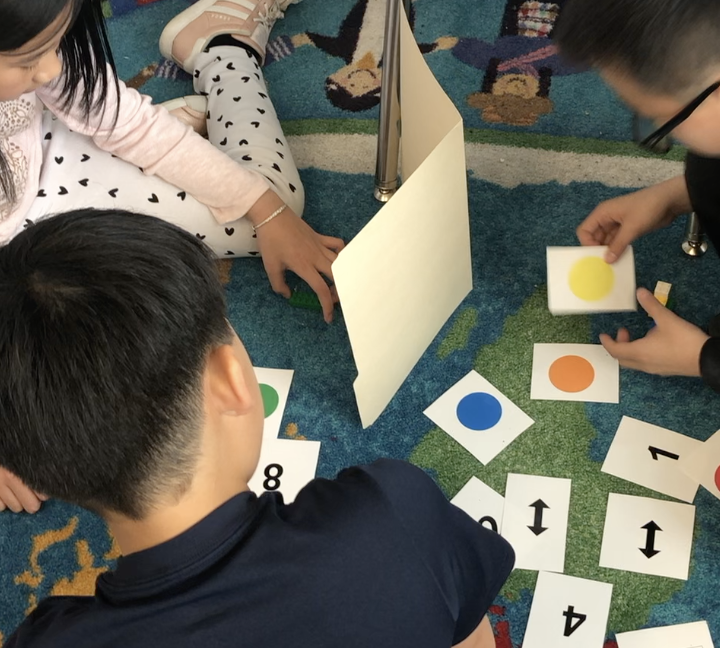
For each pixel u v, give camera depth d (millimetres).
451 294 1171
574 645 946
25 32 782
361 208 1347
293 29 1597
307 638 592
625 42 725
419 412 1136
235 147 1307
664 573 984
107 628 585
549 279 1155
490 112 1420
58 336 565
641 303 1094
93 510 642
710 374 991
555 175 1339
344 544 620
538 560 1004
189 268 628
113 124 1149
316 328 1229
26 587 1047
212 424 625
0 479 1058
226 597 589
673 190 1129
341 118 1455
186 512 618
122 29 1631
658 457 1063
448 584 671
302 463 1104
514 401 1131
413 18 1562
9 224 1158
